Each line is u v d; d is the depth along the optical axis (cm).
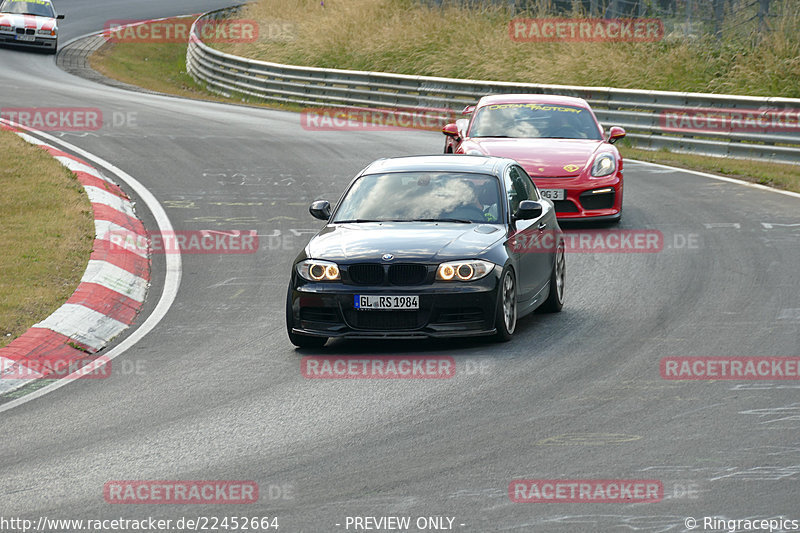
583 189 4906
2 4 13550
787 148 6900
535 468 2136
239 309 3797
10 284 3909
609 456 2197
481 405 2584
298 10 14350
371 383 2819
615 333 3278
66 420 2592
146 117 8712
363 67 11394
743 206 5497
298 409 2603
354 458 2227
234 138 7838
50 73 11638
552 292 3625
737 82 8850
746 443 2255
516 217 3397
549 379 2798
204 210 5541
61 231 4731
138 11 18362
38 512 1978
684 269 4172
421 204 3447
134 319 3738
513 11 11594
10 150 6362
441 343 3259
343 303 3089
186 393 2794
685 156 7319
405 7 12562
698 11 9888
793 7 9362
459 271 3088
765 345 3066
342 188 6100
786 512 1883
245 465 2206
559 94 8338
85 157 6825
